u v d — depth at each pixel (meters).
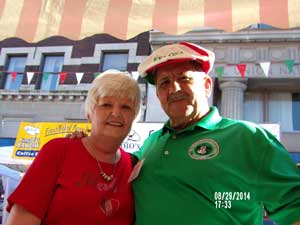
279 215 1.66
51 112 11.38
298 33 10.07
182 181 1.88
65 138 2.00
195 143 1.99
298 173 1.75
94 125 2.00
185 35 10.58
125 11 2.89
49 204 1.76
